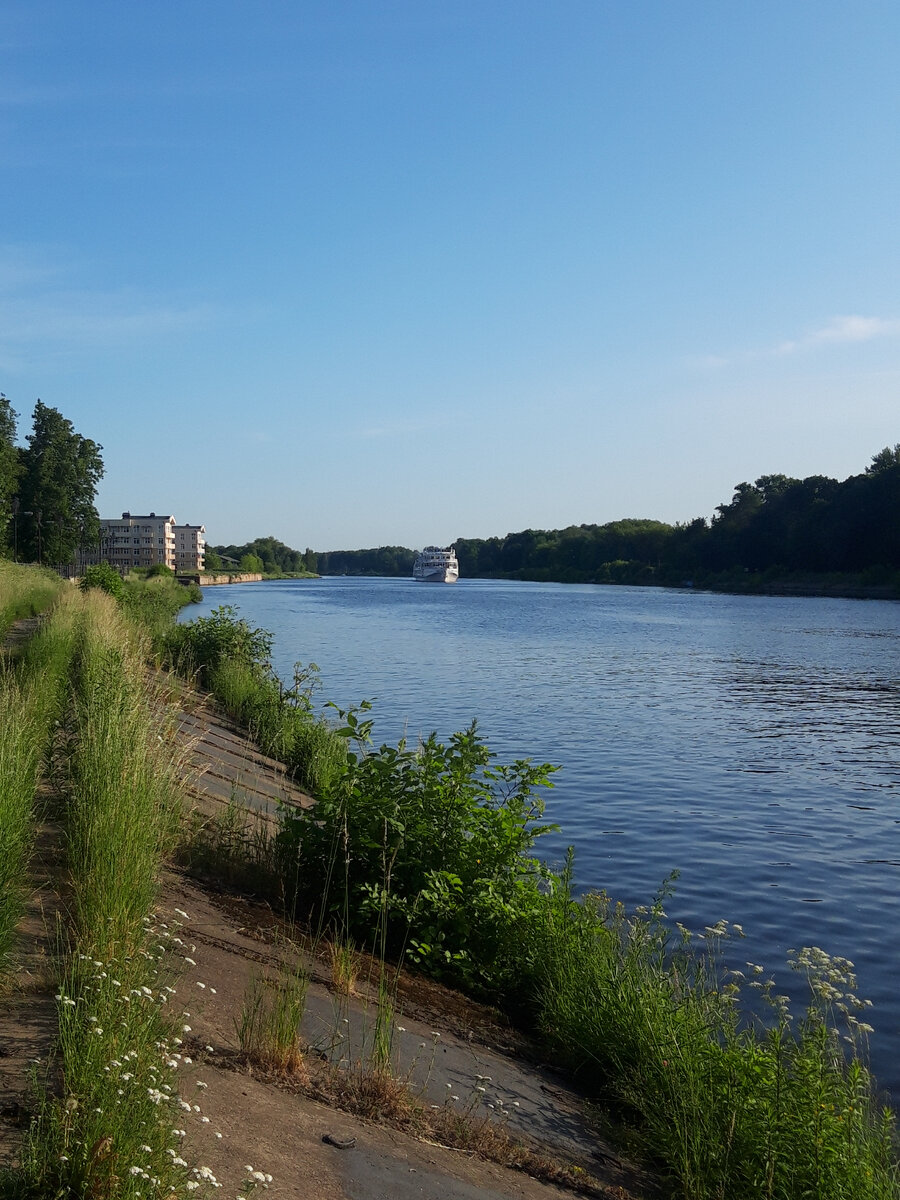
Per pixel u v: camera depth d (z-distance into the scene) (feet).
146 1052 12.51
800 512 462.19
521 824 29.94
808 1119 17.20
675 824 52.70
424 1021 22.35
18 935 17.99
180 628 94.43
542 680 120.67
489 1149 16.71
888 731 85.51
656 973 24.26
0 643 68.28
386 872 25.49
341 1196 13.07
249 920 24.71
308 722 65.21
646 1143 19.33
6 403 271.69
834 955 34.35
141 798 23.32
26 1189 10.30
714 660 150.00
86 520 337.31
